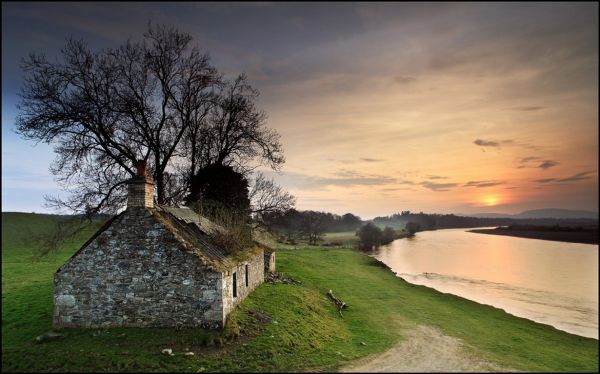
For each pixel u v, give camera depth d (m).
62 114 33.66
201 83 40.97
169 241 19.89
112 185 37.09
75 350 17.11
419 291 41.56
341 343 21.47
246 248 29.20
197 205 39.56
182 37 40.12
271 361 17.52
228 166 47.31
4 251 48.50
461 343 22.73
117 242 20.06
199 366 16.44
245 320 21.14
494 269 70.31
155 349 17.48
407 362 18.89
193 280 19.58
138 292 19.73
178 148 43.78
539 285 54.75
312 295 31.47
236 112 44.69
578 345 25.09
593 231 188.75
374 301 34.16
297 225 113.25
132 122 38.16
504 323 29.64
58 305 19.88
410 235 185.75
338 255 70.38
